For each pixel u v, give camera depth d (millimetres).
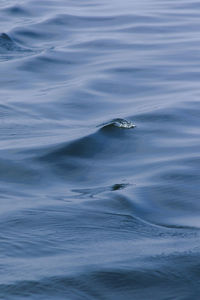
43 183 18594
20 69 35031
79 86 31359
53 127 24953
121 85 31688
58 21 46781
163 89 30891
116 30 44625
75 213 15523
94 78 32812
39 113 27109
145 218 15742
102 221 15078
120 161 20688
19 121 25641
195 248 13312
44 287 11328
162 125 24688
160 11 50219
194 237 14273
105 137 22641
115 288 11492
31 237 13625
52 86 31844
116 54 38188
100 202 16594
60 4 53156
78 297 11148
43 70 35062
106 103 28859
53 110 27672
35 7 51594
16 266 12070
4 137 23250
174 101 28234
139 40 41625
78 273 11852
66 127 25000
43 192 17719
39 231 14047
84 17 48344
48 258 12539
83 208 16000
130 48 39594
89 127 24750
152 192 17641
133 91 30734
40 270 11906
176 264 12406
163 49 39062
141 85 31672
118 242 13688
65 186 18406
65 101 28969
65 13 49281
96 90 30750
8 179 18766
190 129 24297
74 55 38156
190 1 54375
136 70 34406
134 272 12008
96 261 12422
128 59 36844
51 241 13477
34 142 22266
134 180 18812
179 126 24641
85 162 20484
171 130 24125
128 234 14328
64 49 39500
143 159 20891
